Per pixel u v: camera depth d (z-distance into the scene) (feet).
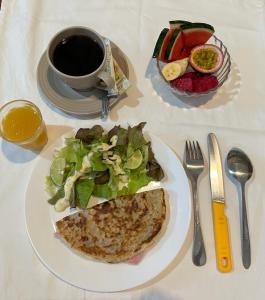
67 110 1.63
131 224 1.45
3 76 1.72
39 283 1.40
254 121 1.71
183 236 1.41
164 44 1.65
